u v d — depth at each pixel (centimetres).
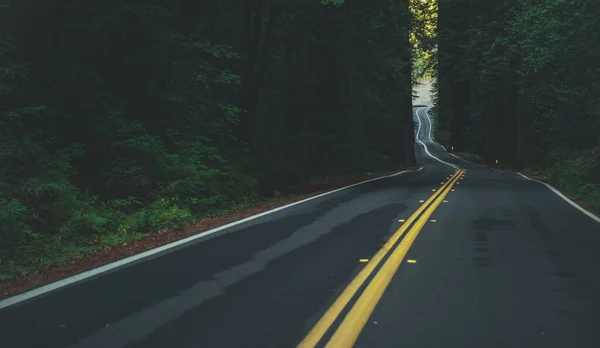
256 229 1245
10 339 537
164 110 1902
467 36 5494
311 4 3103
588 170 2522
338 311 629
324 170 3484
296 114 3522
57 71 1511
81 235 1166
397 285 749
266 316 611
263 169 2533
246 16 2684
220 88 2361
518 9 3678
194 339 539
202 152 1945
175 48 1872
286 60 3531
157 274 808
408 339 541
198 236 1148
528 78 3622
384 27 3500
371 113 4575
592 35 2462
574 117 3425
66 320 595
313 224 1322
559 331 565
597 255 958
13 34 1445
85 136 1555
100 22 1628
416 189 2403
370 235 1161
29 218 1132
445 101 9069
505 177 3416
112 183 1498
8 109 1366
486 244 1062
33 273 857
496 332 562
